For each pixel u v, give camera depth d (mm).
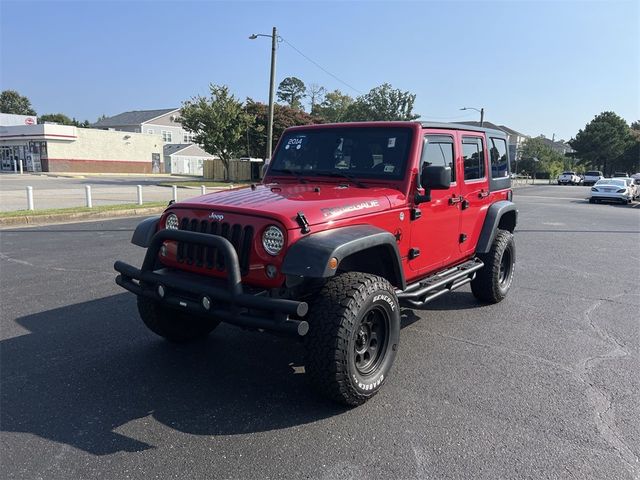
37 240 10180
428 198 4180
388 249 3676
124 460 2822
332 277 3459
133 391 3668
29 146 46062
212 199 3729
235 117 35844
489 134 5641
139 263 7980
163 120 74062
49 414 3316
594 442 3100
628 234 13250
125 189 26641
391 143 4270
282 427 3209
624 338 5012
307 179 4547
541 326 5352
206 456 2873
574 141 80000
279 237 3158
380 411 3443
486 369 4199
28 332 4848
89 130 48094
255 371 4059
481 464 2848
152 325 4312
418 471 2771
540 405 3574
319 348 3191
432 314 5715
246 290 3312
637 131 90188
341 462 2842
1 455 2848
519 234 12867
